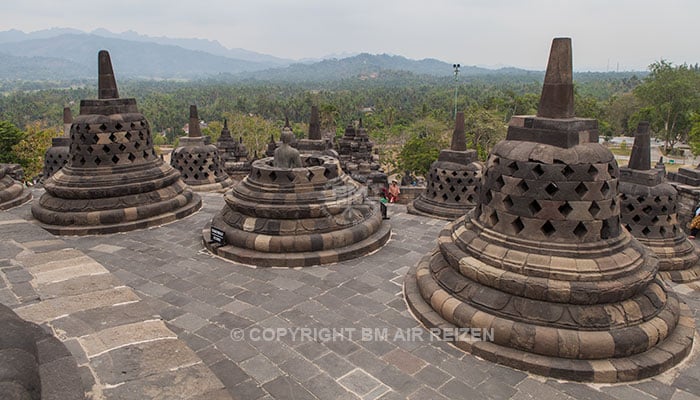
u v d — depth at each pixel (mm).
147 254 10672
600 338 6148
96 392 4035
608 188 6836
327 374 6180
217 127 82500
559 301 6496
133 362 4488
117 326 5109
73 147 12805
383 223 12672
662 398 5730
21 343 3352
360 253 10625
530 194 6875
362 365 6391
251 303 8227
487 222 7594
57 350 4305
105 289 5988
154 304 8148
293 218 10398
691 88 64375
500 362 6426
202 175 22219
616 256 6750
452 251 7738
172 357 4613
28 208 14078
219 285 8984
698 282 10102
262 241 10117
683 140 77562
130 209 12500
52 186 12352
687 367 6367
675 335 6723
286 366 6344
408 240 11977
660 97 65938
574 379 6055
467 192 14914
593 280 6461
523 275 6734
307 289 8828
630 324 6387
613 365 6070
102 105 12750
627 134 86625
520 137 7320
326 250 10352
